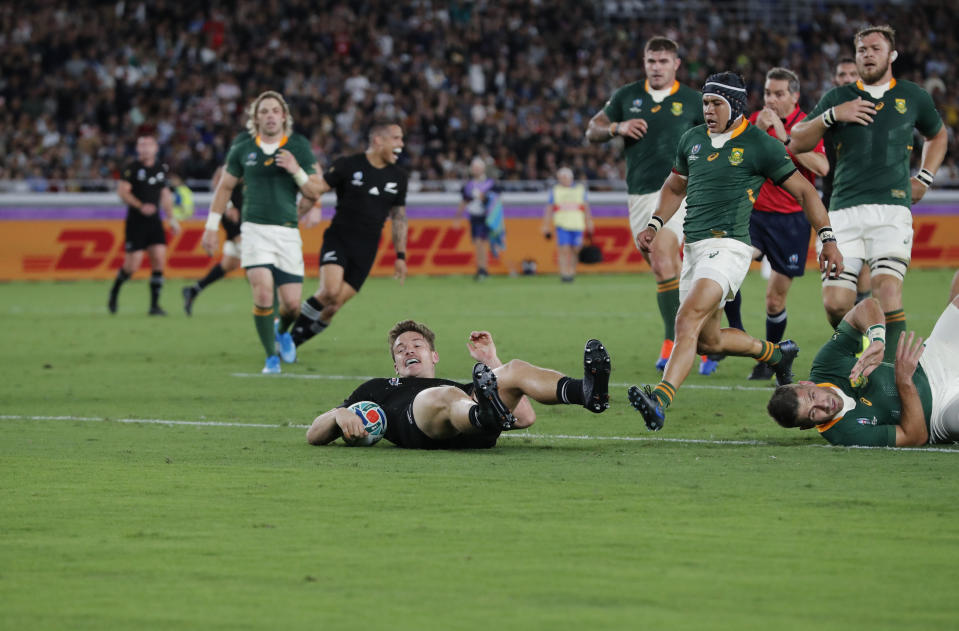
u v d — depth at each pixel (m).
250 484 22.98
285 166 43.75
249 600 15.36
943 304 71.12
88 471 24.58
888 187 34.47
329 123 114.62
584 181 109.94
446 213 102.31
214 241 45.12
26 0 122.19
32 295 83.25
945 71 142.25
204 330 60.97
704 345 31.69
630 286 89.69
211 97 117.81
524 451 26.80
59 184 100.81
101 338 57.22
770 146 29.61
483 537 18.59
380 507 20.83
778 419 26.83
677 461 25.31
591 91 130.25
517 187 110.75
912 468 24.22
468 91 124.56
